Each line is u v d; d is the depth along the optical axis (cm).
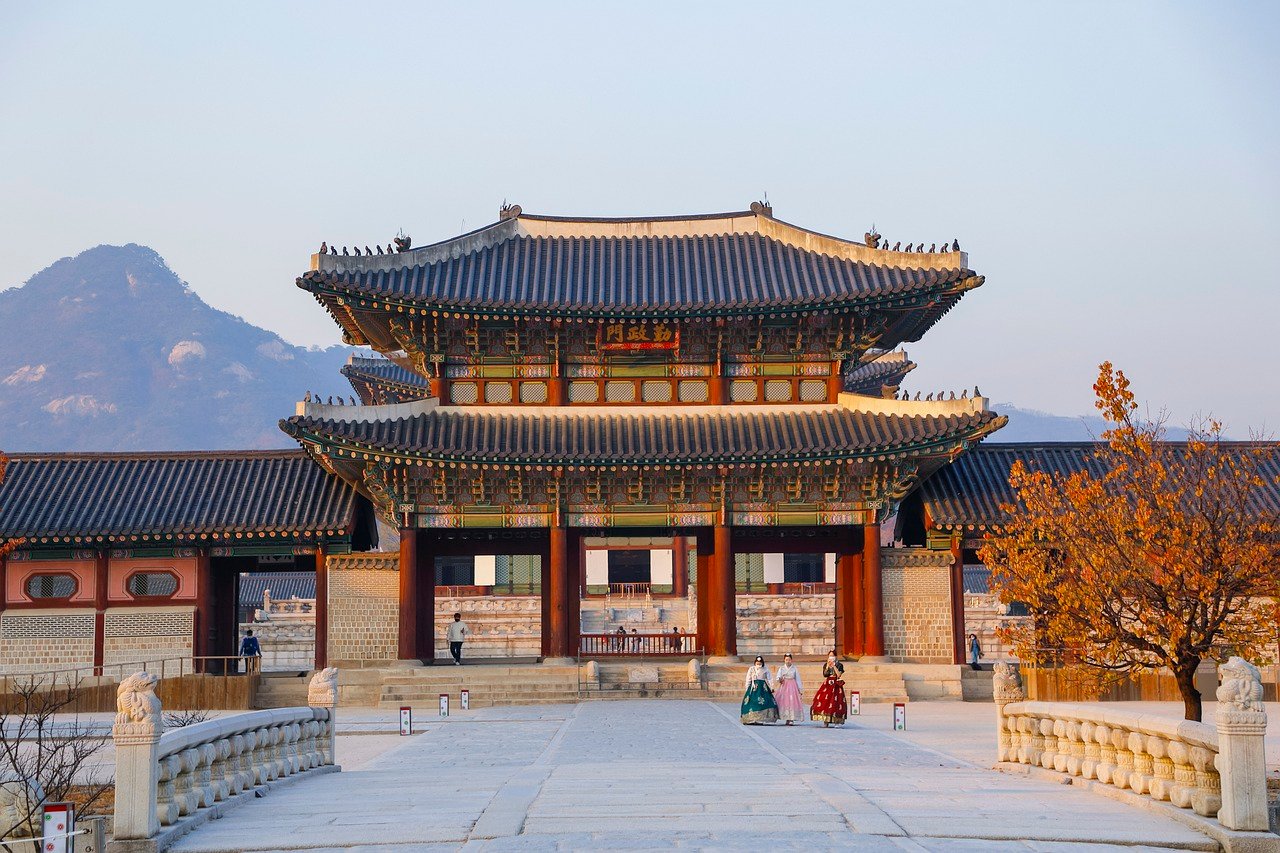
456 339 6488
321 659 6278
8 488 6400
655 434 6297
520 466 6162
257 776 2997
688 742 3997
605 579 10581
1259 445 6159
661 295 6431
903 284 6212
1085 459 6638
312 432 5966
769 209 7038
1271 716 5156
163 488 6462
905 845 2114
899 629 6322
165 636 6316
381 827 2388
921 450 6112
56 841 1975
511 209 6988
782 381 6506
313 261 6134
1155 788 2548
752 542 6656
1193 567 3397
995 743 4022
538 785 2862
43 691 5944
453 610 9662
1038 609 3753
